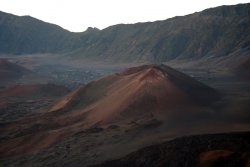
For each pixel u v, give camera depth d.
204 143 31.25
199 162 28.66
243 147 29.02
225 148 29.55
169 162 30.11
